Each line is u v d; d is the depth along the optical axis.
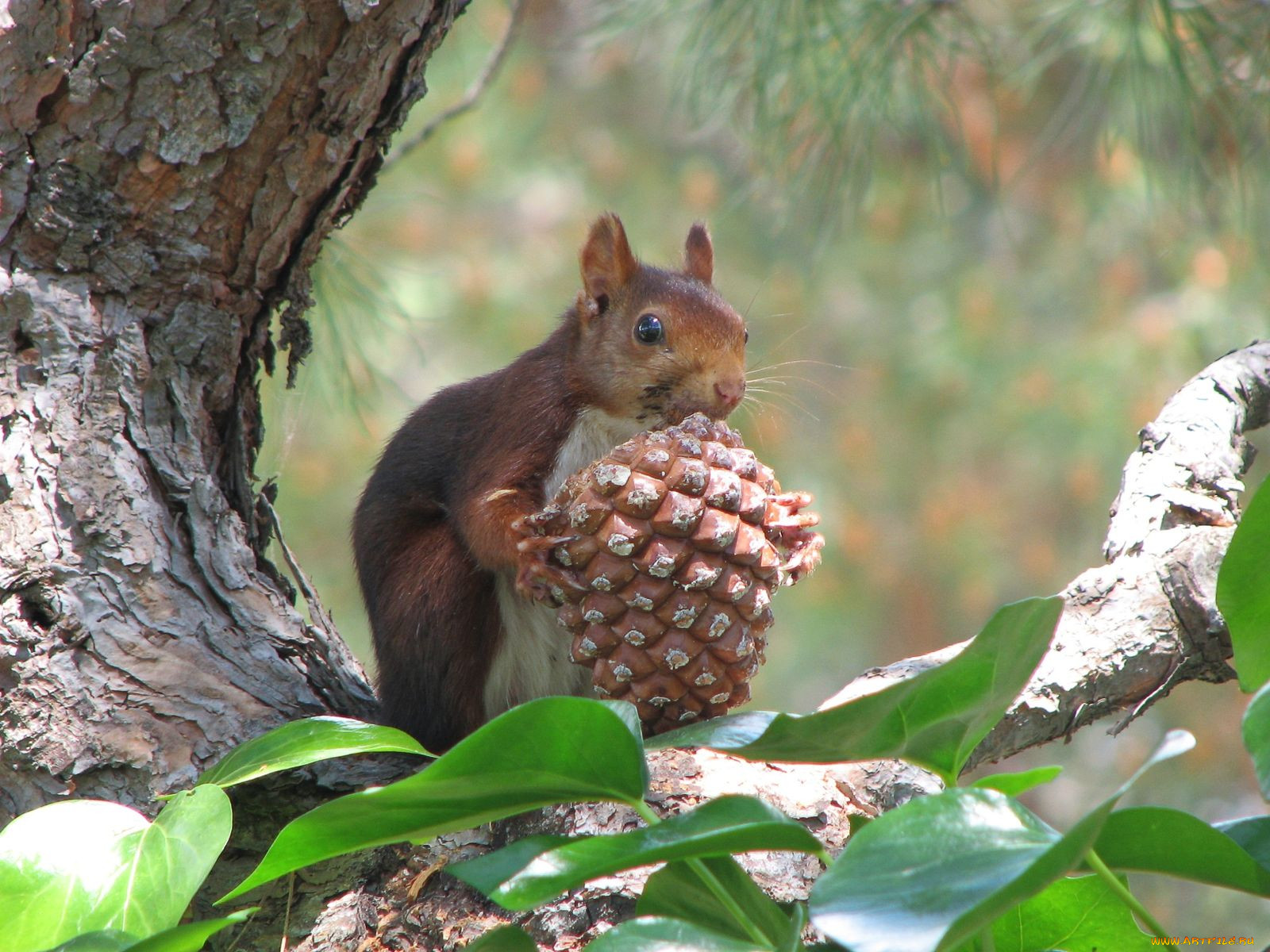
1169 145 5.37
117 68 5.02
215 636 5.03
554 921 4.93
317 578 6.27
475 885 4.75
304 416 5.35
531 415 5.10
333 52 5.03
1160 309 6.42
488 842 4.97
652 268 5.13
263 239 5.07
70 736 4.99
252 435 5.11
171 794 4.98
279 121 5.04
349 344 5.29
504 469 5.09
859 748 4.86
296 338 5.11
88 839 4.91
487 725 4.84
